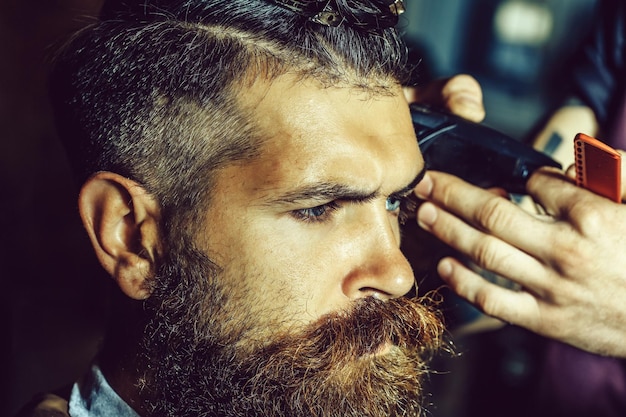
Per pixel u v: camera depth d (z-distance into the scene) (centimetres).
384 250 107
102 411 116
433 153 127
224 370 109
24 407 118
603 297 122
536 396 184
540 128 172
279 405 107
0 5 297
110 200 110
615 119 167
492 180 128
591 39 175
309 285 105
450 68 440
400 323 110
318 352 106
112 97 108
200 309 108
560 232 120
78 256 304
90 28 113
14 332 282
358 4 104
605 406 172
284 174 101
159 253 111
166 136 106
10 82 303
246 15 104
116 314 118
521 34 433
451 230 128
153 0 108
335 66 103
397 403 112
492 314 130
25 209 304
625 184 120
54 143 313
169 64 105
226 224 105
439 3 430
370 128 104
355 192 103
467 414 277
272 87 102
